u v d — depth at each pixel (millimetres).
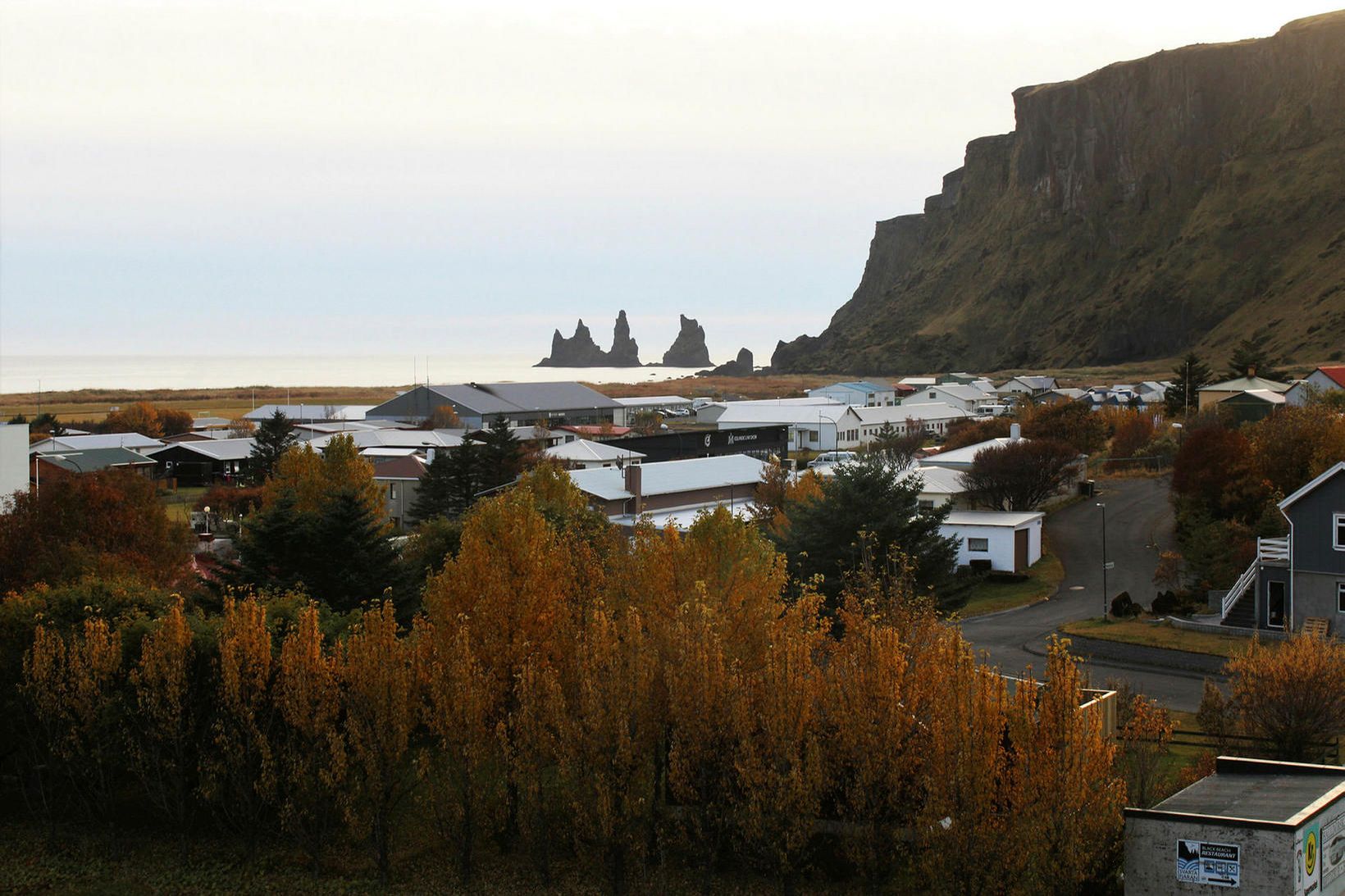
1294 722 31688
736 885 28422
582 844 28797
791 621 32562
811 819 26469
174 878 29484
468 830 29016
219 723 29797
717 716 27109
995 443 95750
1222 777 26625
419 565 51031
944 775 24672
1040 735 24312
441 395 155250
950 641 25734
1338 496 49781
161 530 57375
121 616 35094
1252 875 22219
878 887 27125
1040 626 55156
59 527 53062
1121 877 25641
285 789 29484
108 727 30828
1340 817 24047
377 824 29375
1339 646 35094
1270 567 52031
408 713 29438
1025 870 24234
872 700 25922
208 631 32531
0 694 32656
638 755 27891
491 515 33656
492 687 30406
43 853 30953
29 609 34062
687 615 29141
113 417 157750
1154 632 52250
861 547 51281
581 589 37156
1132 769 29500
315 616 29984
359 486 62531
